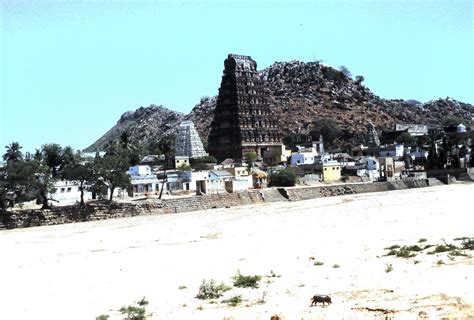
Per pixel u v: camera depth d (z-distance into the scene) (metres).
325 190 185.38
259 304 34.19
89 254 71.62
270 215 120.00
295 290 37.41
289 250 59.41
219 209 148.75
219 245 71.19
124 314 34.84
